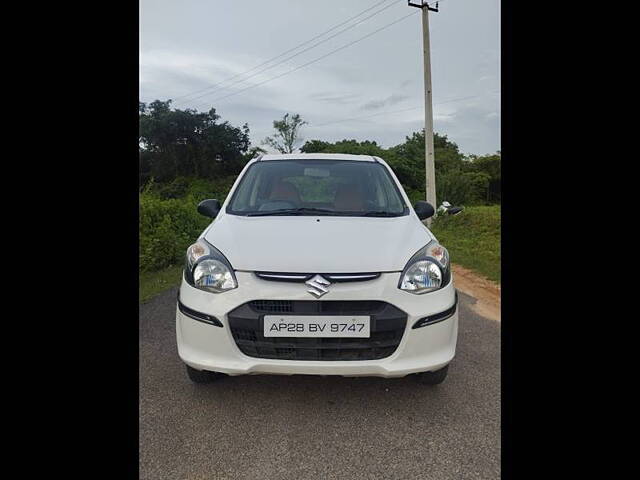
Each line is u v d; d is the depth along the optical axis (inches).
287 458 77.6
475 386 104.9
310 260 87.0
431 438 83.8
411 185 1323.8
